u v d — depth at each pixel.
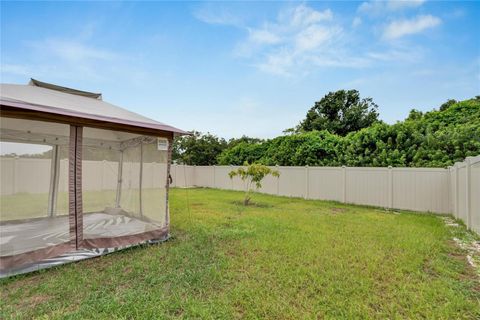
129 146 6.08
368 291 2.95
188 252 4.19
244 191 14.46
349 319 2.41
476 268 3.66
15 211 4.48
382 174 9.36
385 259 3.93
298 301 2.73
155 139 5.20
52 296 2.81
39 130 4.42
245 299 2.75
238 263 3.74
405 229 5.80
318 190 11.22
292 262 3.80
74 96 5.37
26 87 4.76
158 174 5.15
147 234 4.68
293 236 5.15
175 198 11.28
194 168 18.05
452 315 2.49
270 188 13.20
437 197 8.20
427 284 3.13
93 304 2.60
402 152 9.94
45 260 3.57
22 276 3.28
